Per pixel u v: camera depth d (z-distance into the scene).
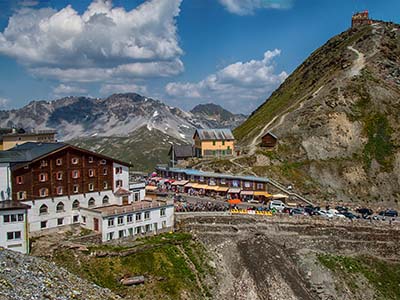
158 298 82.88
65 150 100.00
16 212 82.69
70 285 57.75
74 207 102.06
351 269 104.44
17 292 46.81
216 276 94.75
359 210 132.88
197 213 114.25
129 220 99.75
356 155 172.62
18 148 108.56
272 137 177.00
